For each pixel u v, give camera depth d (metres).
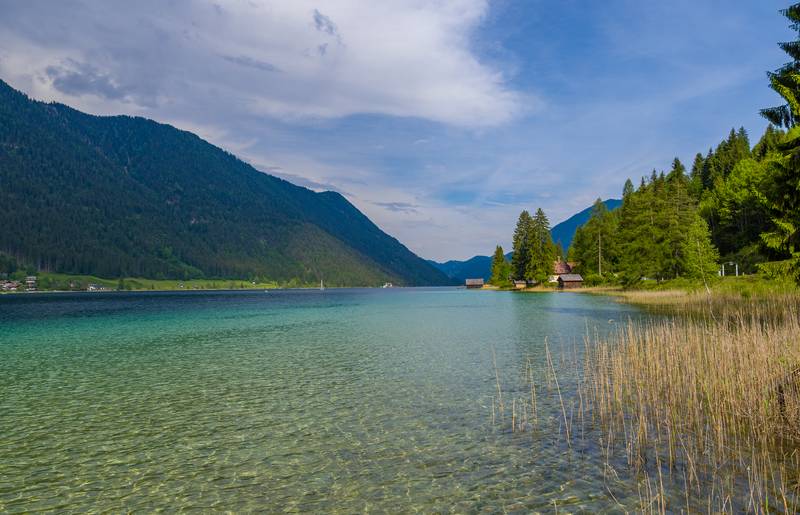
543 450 11.18
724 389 13.85
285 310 70.62
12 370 23.06
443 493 9.18
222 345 31.17
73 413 15.45
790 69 19.56
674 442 11.22
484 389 17.28
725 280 53.72
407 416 14.26
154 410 15.66
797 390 12.05
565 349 25.28
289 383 19.28
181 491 9.64
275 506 8.91
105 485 10.00
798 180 19.09
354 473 10.27
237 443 12.37
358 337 34.56
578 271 125.19
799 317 23.64
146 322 49.62
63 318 55.38
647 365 16.70
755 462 9.88
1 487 9.96
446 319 48.41
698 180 108.62
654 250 69.88
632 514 8.08
